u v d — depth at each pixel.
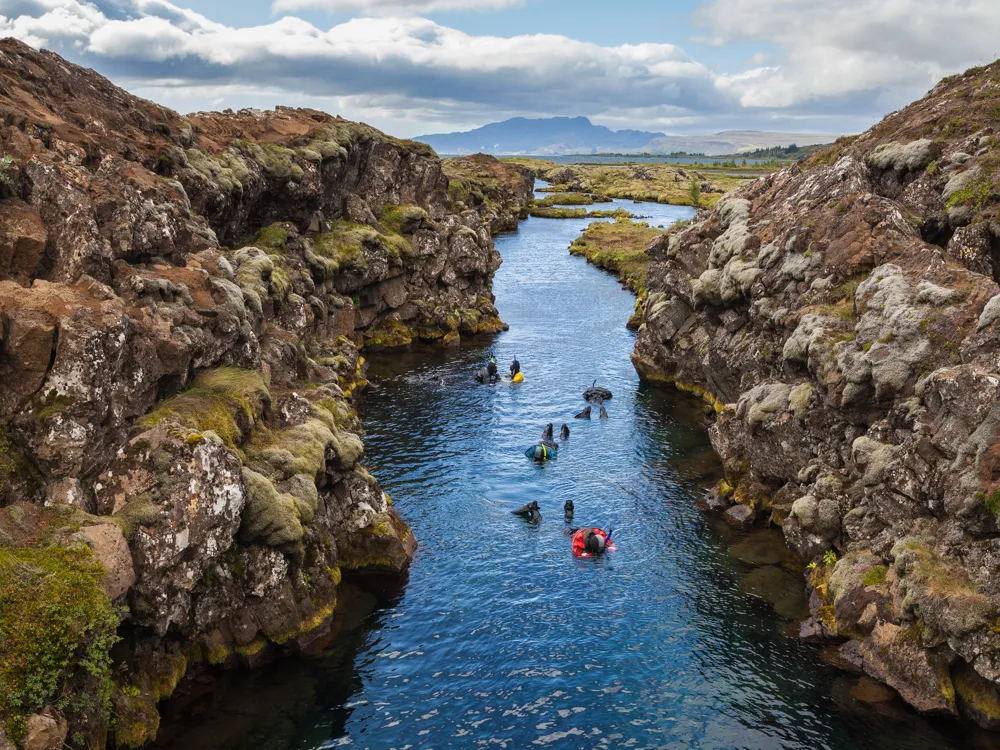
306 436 26.86
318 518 26.58
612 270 88.88
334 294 52.03
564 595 26.62
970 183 32.50
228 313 27.45
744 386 37.47
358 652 23.45
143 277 24.48
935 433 23.30
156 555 19.73
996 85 39.22
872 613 22.83
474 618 25.25
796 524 28.41
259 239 47.59
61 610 16.42
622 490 34.97
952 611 20.22
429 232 63.19
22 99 29.94
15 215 22.12
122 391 20.98
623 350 58.50
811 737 20.00
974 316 25.19
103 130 33.69
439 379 50.47
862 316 28.59
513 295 76.62
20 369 19.05
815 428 29.78
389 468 36.44
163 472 20.45
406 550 28.48
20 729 15.05
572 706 21.16
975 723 20.31
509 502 33.50
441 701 21.30
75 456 19.28
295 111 61.50
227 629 22.34
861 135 44.06
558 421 43.44
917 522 23.31
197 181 39.09
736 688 21.95
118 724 18.45
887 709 21.00
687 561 28.97
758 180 47.03
